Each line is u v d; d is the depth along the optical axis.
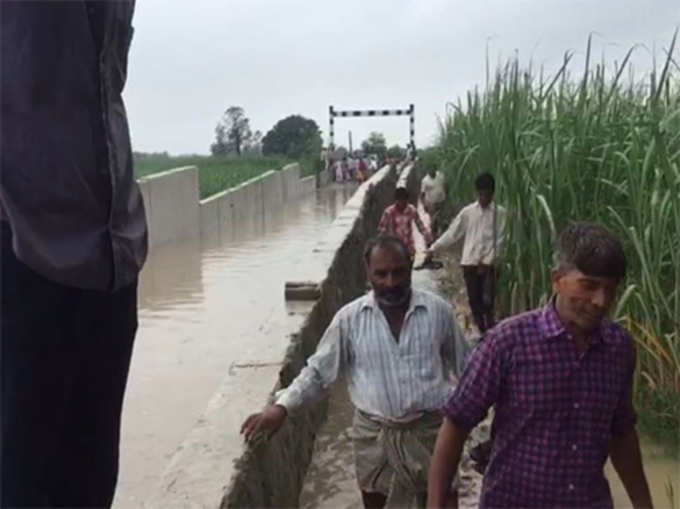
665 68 6.47
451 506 3.74
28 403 1.81
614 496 5.23
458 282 12.95
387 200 23.53
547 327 2.62
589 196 7.18
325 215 26.36
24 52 1.76
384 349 3.93
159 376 7.07
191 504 3.60
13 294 1.78
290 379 5.66
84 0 1.82
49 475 1.94
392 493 4.02
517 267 7.84
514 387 2.65
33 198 1.77
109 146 1.87
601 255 2.51
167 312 9.90
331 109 49.84
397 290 3.91
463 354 4.05
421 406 3.89
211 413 4.63
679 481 5.36
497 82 9.94
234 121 54.50
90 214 1.84
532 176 7.53
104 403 2.03
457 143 14.98
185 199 18.95
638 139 6.32
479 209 8.98
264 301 10.50
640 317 6.13
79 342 1.90
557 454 2.65
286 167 33.69
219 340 8.37
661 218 5.79
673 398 5.88
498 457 2.75
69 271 1.79
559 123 7.55
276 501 4.68
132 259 1.95
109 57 1.90
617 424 2.78
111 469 2.10
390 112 49.94
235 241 18.38
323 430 6.75
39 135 1.78
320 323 7.69
